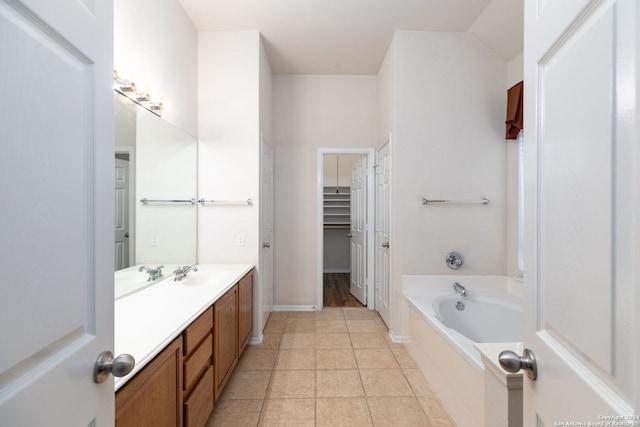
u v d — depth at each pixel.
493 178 2.62
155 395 1.00
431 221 2.60
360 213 3.68
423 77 2.58
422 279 2.59
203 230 2.55
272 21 2.44
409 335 2.41
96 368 0.61
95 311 0.61
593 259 0.47
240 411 1.70
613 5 0.43
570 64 0.54
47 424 0.48
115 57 1.53
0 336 0.41
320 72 3.34
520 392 1.05
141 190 1.79
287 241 3.40
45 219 0.49
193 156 2.48
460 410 1.54
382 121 3.10
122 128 1.61
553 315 0.59
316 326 2.94
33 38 0.47
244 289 2.23
